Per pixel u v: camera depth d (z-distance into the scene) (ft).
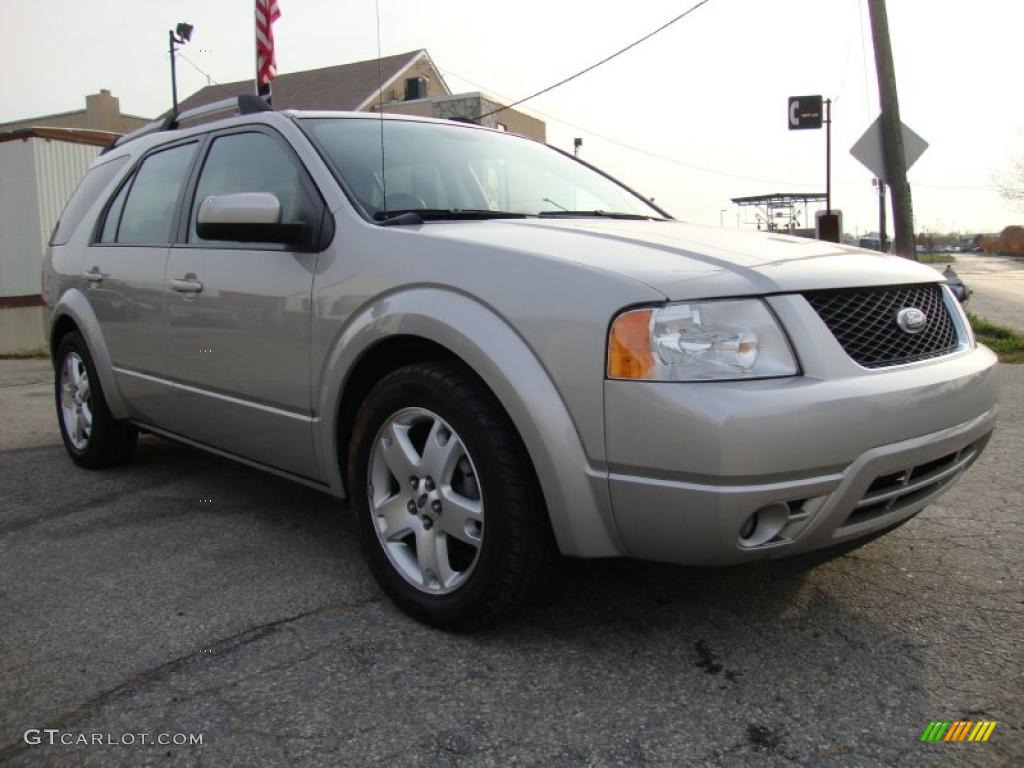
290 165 10.61
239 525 12.02
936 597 9.21
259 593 9.60
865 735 6.70
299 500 13.25
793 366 7.14
